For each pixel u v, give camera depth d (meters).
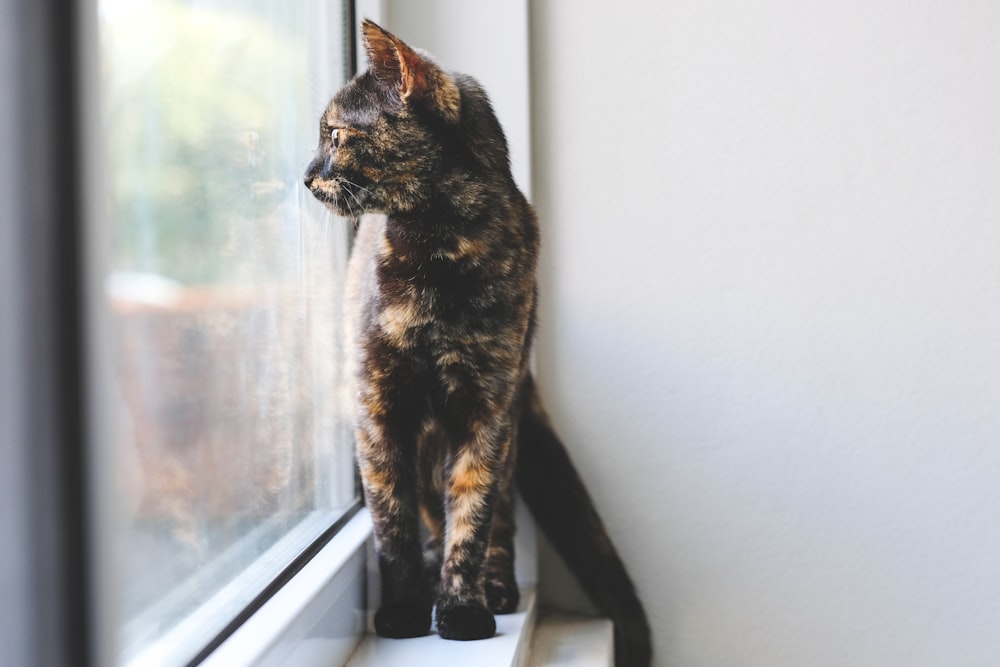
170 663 0.67
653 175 1.37
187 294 0.74
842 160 1.34
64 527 0.48
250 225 0.90
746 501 1.39
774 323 1.37
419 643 1.03
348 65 1.24
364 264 1.10
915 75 1.33
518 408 1.21
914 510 1.36
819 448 1.37
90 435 0.49
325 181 1.03
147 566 0.64
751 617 1.40
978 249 1.33
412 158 1.03
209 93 0.79
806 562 1.38
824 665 1.39
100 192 0.49
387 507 1.06
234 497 0.84
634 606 1.36
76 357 0.48
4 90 0.45
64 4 0.46
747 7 1.34
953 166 1.33
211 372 0.79
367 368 1.05
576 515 1.34
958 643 1.37
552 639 1.29
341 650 0.98
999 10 1.31
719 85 1.35
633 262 1.38
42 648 0.48
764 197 1.36
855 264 1.35
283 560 0.96
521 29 1.34
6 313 0.46
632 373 1.39
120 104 0.62
